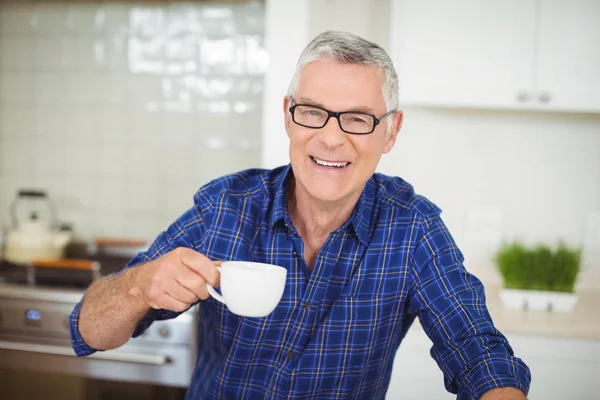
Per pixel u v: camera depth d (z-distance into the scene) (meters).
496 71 2.33
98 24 2.93
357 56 1.07
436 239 1.23
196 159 2.93
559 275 2.32
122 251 2.87
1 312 2.35
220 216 1.23
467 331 1.12
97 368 2.33
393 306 1.23
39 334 2.34
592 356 2.08
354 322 1.22
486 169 2.65
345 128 1.07
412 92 2.36
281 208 1.21
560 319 2.19
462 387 1.07
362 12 2.62
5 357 2.36
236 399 1.23
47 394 2.54
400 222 1.25
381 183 1.32
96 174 2.99
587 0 2.28
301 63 1.10
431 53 2.34
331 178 1.10
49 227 2.80
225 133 2.90
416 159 2.67
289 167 1.25
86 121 2.98
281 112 2.33
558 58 2.30
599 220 2.61
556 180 2.63
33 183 3.03
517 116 2.63
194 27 2.88
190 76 2.90
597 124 2.60
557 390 2.10
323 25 2.60
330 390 1.23
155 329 2.30
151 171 2.96
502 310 2.29
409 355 2.14
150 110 2.93
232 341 1.22
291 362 1.20
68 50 2.96
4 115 3.03
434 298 1.19
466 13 2.32
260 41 2.85
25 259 2.65
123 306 1.04
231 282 0.90
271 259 1.22
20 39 2.99
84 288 2.36
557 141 2.62
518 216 2.65
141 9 2.90
